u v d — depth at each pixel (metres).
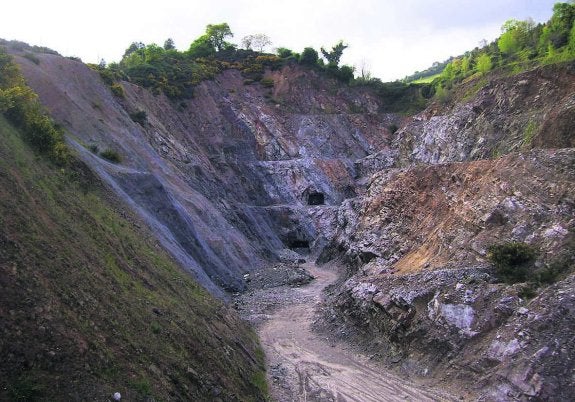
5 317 8.02
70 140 23.72
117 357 9.41
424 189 29.83
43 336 8.30
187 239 27.77
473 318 16.47
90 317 9.78
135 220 21.02
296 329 23.31
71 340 8.70
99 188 20.20
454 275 18.80
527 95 36.53
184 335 12.68
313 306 27.56
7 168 11.98
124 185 25.09
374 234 31.91
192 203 35.03
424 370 16.64
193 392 10.70
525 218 19.83
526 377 13.44
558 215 18.66
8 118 15.84
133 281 13.55
